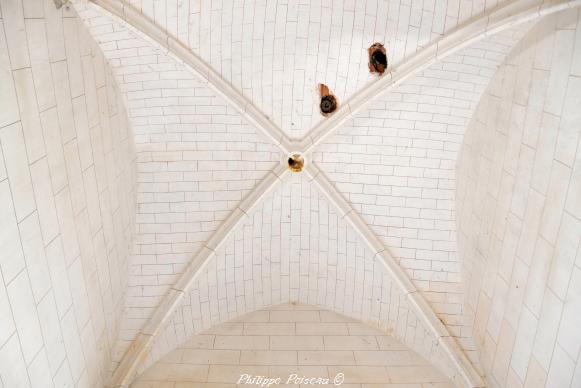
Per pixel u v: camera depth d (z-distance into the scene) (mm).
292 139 8141
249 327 8805
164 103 7512
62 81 5316
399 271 8305
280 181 8219
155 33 6535
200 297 8562
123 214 7453
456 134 7785
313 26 7109
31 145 4715
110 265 7031
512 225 6406
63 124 5344
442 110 7562
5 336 4504
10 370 4645
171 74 7160
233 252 8633
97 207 6383
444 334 7883
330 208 8461
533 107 5867
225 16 6820
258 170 8344
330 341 8562
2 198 4293
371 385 7832
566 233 5289
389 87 7242
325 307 9094
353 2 6820
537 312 5902
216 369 8023
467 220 7770
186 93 7453
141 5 6281
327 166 8328
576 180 5121
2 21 4223
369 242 8328
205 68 7184
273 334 8672
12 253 4504
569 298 5270
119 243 7359
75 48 5641
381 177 8297
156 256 8273
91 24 5945
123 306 7883
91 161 6137
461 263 8102
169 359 8211
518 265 6301
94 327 6645
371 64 7297
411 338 8422
